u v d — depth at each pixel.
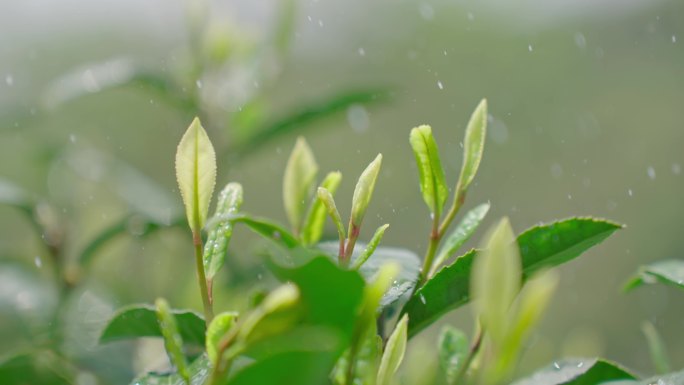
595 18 2.93
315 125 0.99
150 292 0.93
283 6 1.05
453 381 0.47
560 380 0.47
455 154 1.44
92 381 0.73
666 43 2.90
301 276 0.40
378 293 0.42
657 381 0.45
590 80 2.84
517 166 2.57
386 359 0.44
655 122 2.79
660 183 2.68
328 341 0.41
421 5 2.75
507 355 0.41
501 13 2.79
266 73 1.04
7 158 1.29
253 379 0.41
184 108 1.00
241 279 0.80
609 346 2.29
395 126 2.32
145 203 1.02
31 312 0.84
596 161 2.71
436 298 0.48
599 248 2.42
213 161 0.45
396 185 2.09
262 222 0.44
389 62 2.68
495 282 0.41
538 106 2.74
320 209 0.50
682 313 2.24
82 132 1.71
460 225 0.50
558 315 2.26
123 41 2.52
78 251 0.98
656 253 2.52
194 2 1.02
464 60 2.73
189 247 0.94
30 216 0.91
